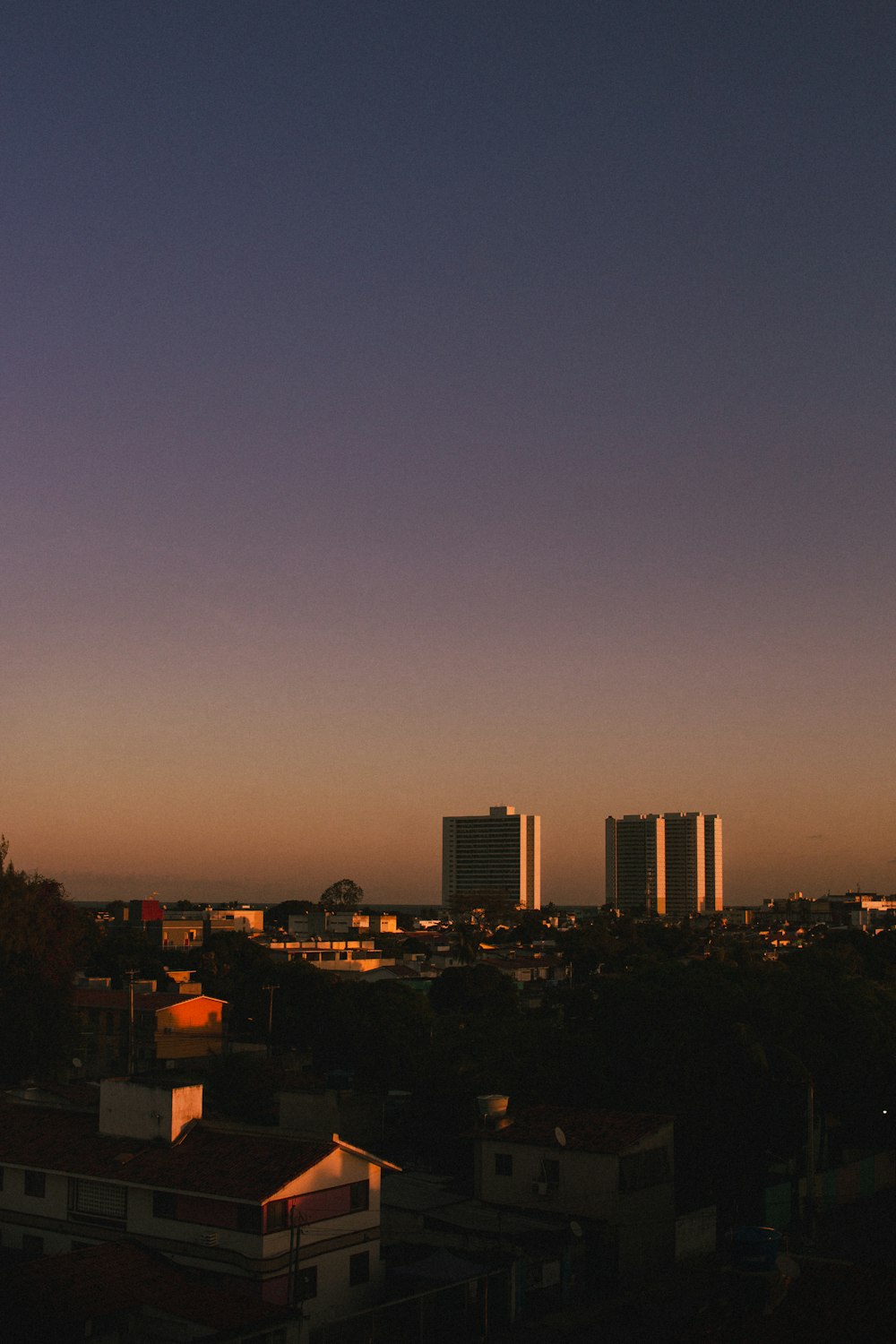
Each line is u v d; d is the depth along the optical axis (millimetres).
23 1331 33469
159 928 193125
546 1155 48750
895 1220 55406
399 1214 48344
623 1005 65562
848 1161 62500
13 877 82562
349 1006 88062
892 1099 65875
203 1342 33406
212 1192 39125
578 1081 62938
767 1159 61406
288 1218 39062
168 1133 43250
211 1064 89188
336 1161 41188
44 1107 49188
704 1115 57594
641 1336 39469
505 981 119438
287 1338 36188
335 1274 40406
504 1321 41062
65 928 83500
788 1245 49688
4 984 76875
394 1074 80000
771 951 182375
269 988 100000
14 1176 44344
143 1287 36500
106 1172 41750
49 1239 43000
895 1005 70250
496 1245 44219
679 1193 56938
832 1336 21453
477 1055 70250
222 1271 38656
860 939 169000
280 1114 63531
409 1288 42000
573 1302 43469
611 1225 46094
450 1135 64062
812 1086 56125
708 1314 23359
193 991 109938
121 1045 98812
